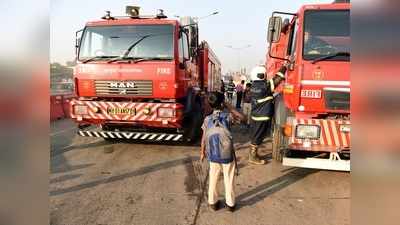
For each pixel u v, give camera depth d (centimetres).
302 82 477
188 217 377
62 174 533
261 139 606
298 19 496
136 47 655
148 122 651
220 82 1611
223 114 400
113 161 615
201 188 474
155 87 641
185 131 724
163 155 663
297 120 477
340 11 479
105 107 657
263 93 586
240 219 373
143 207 404
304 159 489
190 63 744
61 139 823
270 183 502
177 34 644
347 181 512
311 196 448
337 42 475
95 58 665
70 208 398
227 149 382
